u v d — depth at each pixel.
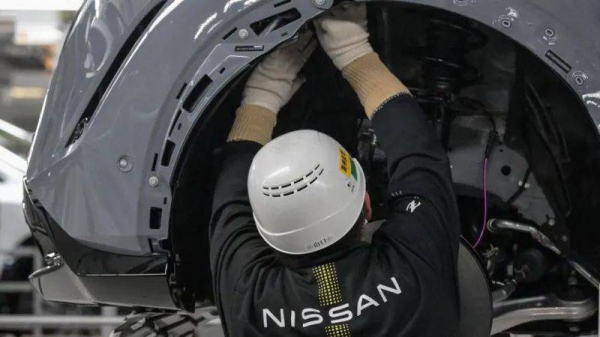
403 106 2.53
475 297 2.83
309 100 3.05
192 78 2.67
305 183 2.26
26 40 8.99
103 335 6.44
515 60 2.88
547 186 3.07
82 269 2.86
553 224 3.05
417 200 2.35
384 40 2.91
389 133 2.50
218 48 2.64
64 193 2.81
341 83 3.00
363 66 2.62
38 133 2.89
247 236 2.47
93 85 2.80
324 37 2.66
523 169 3.07
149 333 3.22
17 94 10.53
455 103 3.01
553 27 2.55
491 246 3.14
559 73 2.57
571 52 2.56
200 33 2.65
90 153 2.75
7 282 7.08
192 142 2.71
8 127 5.86
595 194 3.01
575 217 3.08
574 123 2.93
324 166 2.29
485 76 2.97
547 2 2.55
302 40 2.77
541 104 2.97
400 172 2.43
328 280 2.26
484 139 3.06
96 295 2.92
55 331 7.22
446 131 3.06
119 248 2.80
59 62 2.90
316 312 2.25
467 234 3.18
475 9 2.55
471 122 3.07
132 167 2.73
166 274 2.80
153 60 2.69
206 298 3.11
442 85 2.95
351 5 2.63
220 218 2.56
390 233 2.33
